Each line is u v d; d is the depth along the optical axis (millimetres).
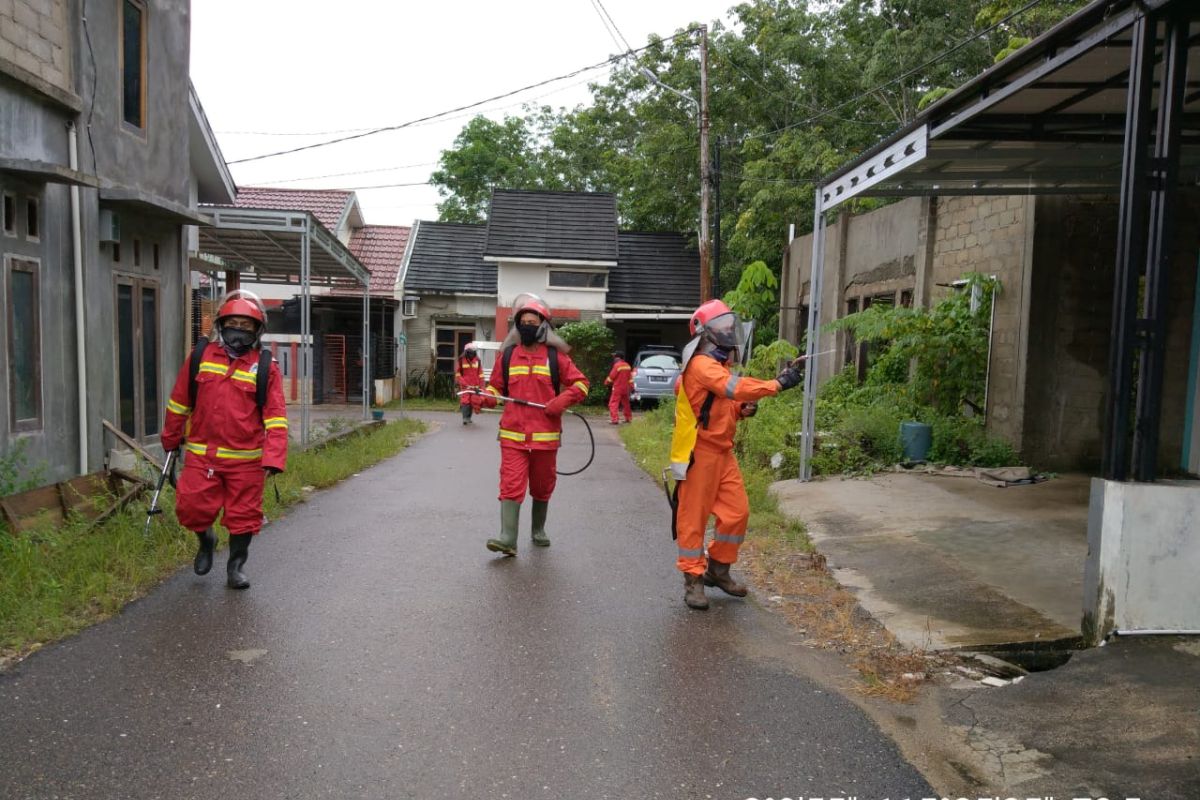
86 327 8156
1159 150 4523
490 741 3637
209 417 5512
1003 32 18125
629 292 27609
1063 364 9852
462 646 4734
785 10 22547
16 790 3162
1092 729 3691
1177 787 3229
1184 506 4574
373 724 3762
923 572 6191
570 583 6039
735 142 24922
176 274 10469
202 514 5574
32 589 5113
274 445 5555
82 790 3176
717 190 21094
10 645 4527
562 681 4293
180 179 10469
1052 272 9781
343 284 18969
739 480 5742
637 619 5301
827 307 17297
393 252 28969
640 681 4324
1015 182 9062
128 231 9148
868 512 8062
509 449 6738
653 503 9359
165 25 9992
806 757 3564
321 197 28031
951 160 8250
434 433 17000
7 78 6992
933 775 3428
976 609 5383
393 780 3299
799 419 12094
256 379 5578
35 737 3570
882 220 14688
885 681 4367
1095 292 9812
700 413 5477
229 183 13203
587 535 7613
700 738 3717
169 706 3889
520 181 35562
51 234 7637
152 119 9695
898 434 10656
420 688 4152
